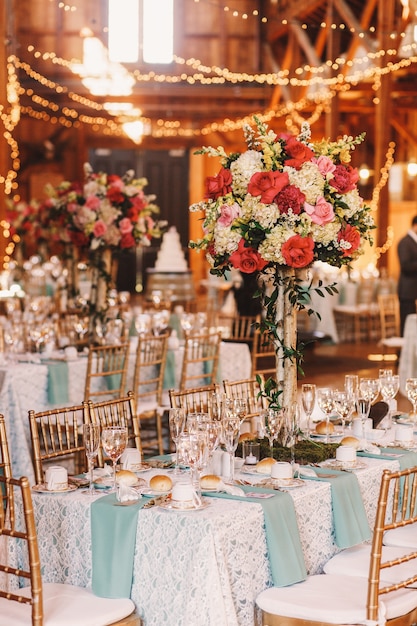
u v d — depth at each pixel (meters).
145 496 3.04
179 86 18.73
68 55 18.70
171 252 14.92
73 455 5.77
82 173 20.05
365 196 18.48
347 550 3.34
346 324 13.00
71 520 3.02
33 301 8.70
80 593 2.91
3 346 6.85
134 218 6.72
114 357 6.12
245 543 2.83
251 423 5.60
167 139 20.55
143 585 2.86
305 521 3.12
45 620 2.68
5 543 3.13
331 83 14.77
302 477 3.31
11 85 15.63
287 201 3.38
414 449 3.87
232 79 18.94
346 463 3.52
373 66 16.41
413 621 2.92
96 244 6.68
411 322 8.60
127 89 16.91
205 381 6.95
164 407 6.24
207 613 2.71
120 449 3.10
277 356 3.68
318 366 10.45
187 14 19.05
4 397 5.59
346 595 2.87
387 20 12.77
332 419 4.43
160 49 19.06
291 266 3.47
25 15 18.64
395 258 17.19
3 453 3.36
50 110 19.48
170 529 2.79
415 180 17.00
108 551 2.88
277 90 18.62
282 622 2.80
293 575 2.95
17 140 19.72
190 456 2.91
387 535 3.51
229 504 2.92
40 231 10.27
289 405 3.67
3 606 2.86
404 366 8.66
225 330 8.71
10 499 2.71
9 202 12.84
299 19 16.67
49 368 5.87
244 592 2.81
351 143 3.58
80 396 6.09
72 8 17.03
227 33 19.06
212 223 3.54
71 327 7.35
